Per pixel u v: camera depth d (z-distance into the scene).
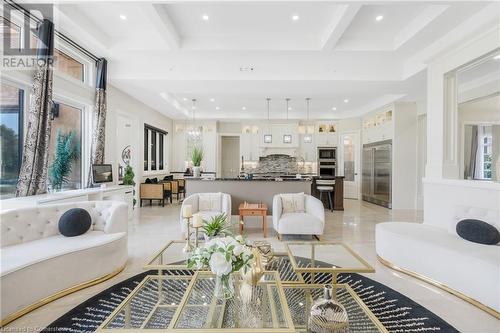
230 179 5.36
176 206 7.39
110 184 5.44
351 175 9.20
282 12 3.68
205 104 8.41
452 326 2.02
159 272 2.27
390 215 6.29
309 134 9.72
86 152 4.94
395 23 3.92
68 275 2.46
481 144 3.89
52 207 3.02
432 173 3.92
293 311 2.04
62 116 4.45
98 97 4.85
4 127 3.38
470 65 3.50
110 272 2.82
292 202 4.55
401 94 6.23
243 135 9.91
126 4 3.38
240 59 4.96
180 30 4.21
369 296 2.48
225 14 3.75
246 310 1.86
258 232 4.85
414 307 2.28
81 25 3.80
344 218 5.97
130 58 4.94
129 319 1.83
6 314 2.01
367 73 5.07
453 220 3.06
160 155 9.05
